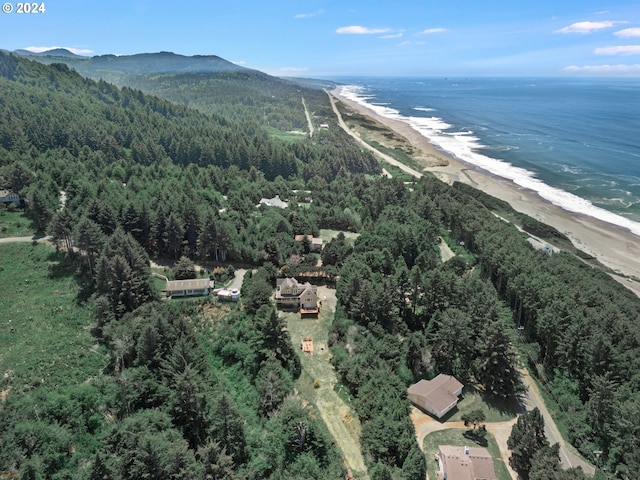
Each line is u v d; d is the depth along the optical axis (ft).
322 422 220.43
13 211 384.68
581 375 273.33
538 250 410.52
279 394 225.35
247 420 217.97
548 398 265.54
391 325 292.81
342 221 465.88
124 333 244.22
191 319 284.41
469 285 306.96
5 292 289.74
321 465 197.47
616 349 266.16
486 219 488.85
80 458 191.01
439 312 290.35
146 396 221.05
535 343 300.20
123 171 495.82
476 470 199.11
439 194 567.18
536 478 191.52
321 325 293.43
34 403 204.13
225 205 453.58
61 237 318.45
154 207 387.34
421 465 197.26
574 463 223.10
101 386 223.71
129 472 173.47
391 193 539.29
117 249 292.61
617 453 221.25
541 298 302.25
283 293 311.88
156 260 355.15
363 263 337.31
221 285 325.62
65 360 238.48
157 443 179.52
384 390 232.94
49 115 621.72
